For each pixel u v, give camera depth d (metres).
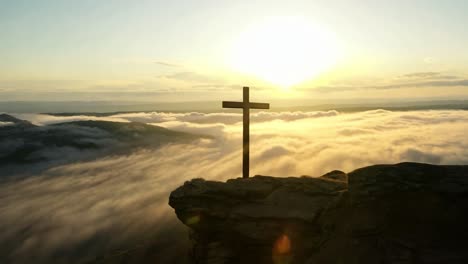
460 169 12.91
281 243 13.33
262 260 13.69
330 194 14.48
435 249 11.00
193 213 15.34
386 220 12.31
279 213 13.84
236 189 15.48
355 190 13.24
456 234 11.43
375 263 11.09
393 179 12.91
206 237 15.35
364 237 12.05
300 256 12.84
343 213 13.23
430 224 11.91
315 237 13.05
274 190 15.51
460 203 11.95
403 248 11.27
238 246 14.38
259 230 13.75
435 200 12.23
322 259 11.95
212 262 14.41
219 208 15.16
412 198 12.50
